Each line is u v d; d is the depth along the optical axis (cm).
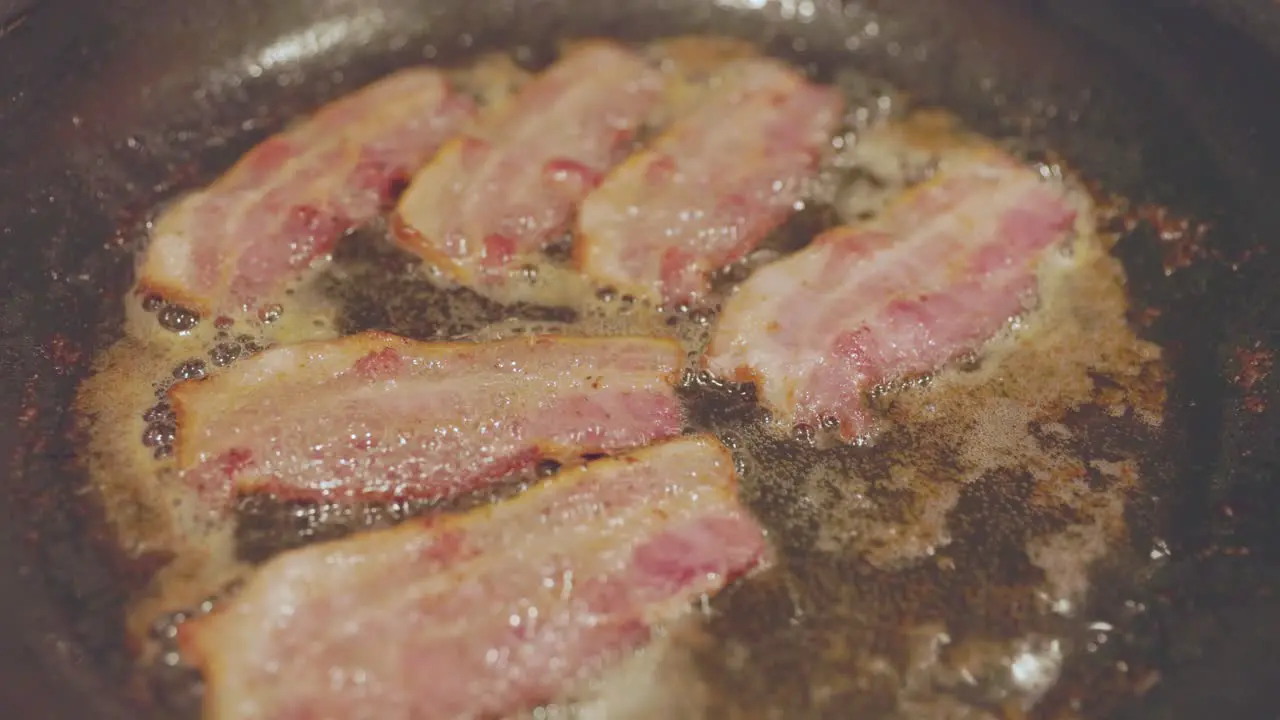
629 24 41
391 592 28
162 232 33
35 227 34
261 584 28
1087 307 33
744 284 33
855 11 40
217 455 30
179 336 32
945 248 34
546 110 37
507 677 27
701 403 32
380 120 36
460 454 30
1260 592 29
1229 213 34
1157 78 36
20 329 32
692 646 28
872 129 38
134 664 28
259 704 27
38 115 34
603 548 29
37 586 28
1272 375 32
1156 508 30
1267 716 27
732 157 36
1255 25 34
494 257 34
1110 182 36
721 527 29
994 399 32
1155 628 29
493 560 28
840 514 30
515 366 31
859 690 28
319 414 30
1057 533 30
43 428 31
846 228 34
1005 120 38
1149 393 32
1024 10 38
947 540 30
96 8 35
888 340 32
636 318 33
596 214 34
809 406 31
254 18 38
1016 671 28
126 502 30
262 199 34
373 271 34
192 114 37
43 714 27
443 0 40
